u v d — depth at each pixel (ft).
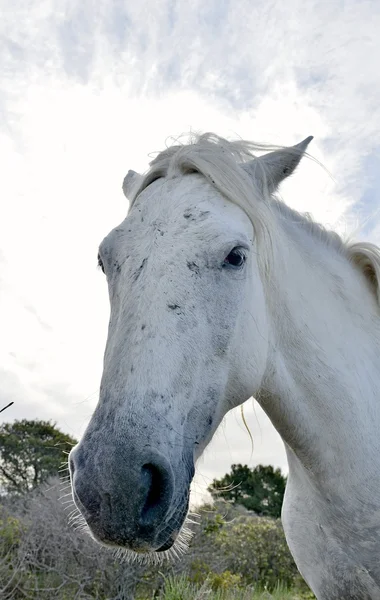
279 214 7.23
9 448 25.27
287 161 6.85
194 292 5.40
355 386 6.56
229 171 6.06
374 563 6.43
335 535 6.62
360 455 6.41
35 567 15.26
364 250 7.48
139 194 6.33
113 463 4.59
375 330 7.14
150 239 5.60
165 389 5.03
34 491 19.69
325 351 6.57
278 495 35.94
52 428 27.20
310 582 7.13
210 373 5.53
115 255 5.75
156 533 4.70
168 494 4.74
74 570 15.21
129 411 4.82
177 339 5.21
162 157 6.57
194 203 5.82
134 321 5.20
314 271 6.98
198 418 5.44
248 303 6.00
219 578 17.10
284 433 6.81
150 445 4.74
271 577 21.90
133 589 15.88
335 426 6.45
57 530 15.47
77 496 4.65
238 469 37.22
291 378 6.57
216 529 19.60
